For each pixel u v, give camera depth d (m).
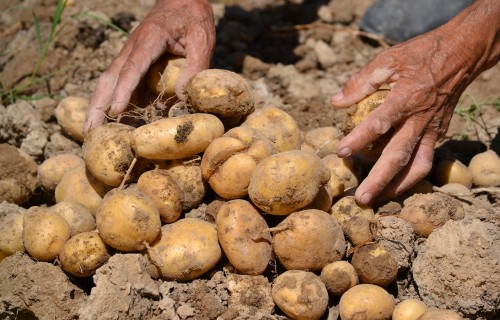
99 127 1.01
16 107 1.19
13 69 1.38
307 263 0.91
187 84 0.99
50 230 0.95
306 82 1.36
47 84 1.36
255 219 0.91
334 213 0.97
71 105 1.15
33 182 1.11
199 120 0.95
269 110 1.02
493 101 1.35
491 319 0.95
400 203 1.02
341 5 1.57
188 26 1.13
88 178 1.01
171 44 1.11
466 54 1.03
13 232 0.99
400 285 0.95
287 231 0.91
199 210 0.97
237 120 1.01
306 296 0.88
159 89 1.11
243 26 1.49
